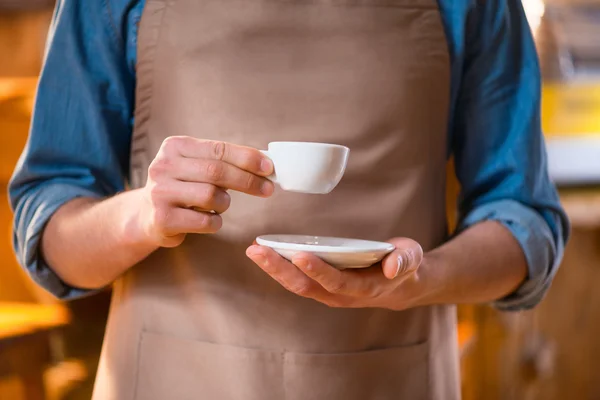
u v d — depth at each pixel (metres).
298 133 1.08
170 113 1.10
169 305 1.08
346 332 1.07
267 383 1.06
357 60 1.10
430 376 1.14
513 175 1.19
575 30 3.05
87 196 1.09
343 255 0.81
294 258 0.80
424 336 1.14
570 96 3.04
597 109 3.11
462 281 1.05
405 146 1.11
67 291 1.14
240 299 1.06
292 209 1.07
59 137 1.11
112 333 1.13
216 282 1.07
